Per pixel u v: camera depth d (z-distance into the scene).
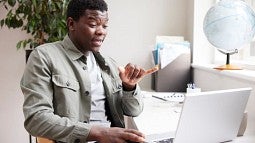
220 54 2.19
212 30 1.54
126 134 0.93
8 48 2.30
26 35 2.30
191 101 0.84
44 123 1.03
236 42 1.51
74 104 1.20
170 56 2.06
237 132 1.05
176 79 2.09
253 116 1.34
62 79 1.19
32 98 1.09
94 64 1.39
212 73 1.83
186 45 2.12
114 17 2.30
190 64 2.15
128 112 1.37
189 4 2.31
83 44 1.28
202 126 0.90
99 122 1.34
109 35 2.31
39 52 1.21
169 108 1.49
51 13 1.96
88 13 1.23
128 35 2.34
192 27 2.24
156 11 2.35
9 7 2.19
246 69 1.73
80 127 1.01
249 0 1.92
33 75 1.14
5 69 2.33
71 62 1.26
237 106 0.97
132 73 1.30
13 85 2.36
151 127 1.14
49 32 2.00
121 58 2.35
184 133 0.88
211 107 0.89
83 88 1.25
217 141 0.99
